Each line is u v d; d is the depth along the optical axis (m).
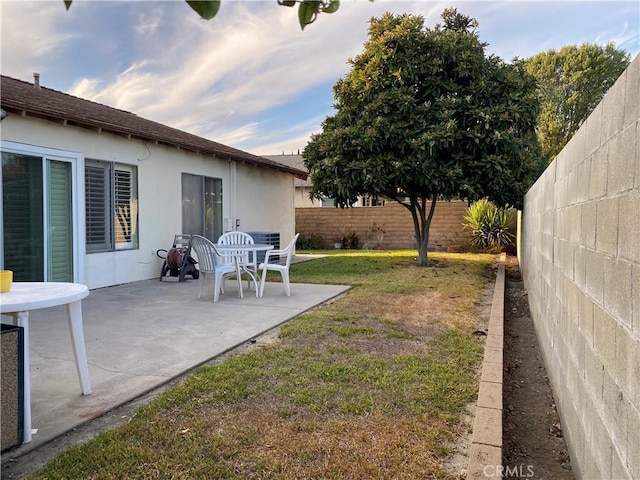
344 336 4.36
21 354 2.35
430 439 2.43
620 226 1.67
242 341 4.24
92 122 7.02
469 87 9.43
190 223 9.91
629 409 1.50
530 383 3.82
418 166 9.14
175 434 2.44
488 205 14.55
